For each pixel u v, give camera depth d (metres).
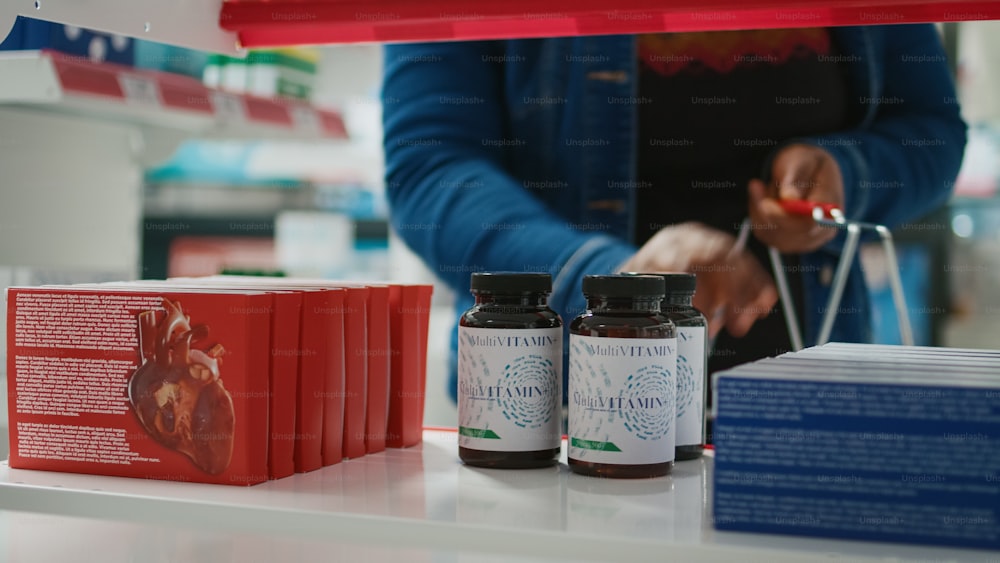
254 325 1.02
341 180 3.69
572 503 0.96
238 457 1.02
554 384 1.12
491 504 0.95
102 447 1.08
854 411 0.84
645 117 2.31
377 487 1.02
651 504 0.96
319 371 1.11
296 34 1.28
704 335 1.20
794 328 2.24
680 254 2.28
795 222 2.24
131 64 1.95
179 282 1.25
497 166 2.41
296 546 1.06
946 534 0.83
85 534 1.13
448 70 2.42
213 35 1.25
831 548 0.82
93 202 2.18
